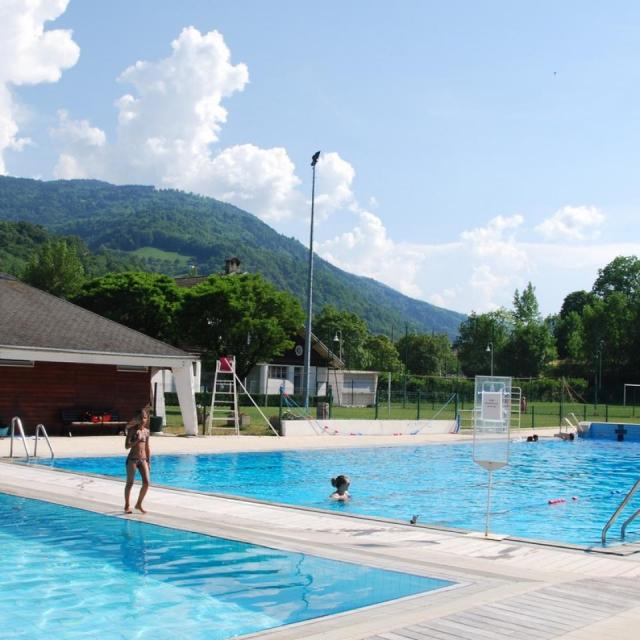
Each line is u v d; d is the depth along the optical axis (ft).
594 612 24.47
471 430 131.34
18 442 81.00
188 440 91.66
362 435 113.80
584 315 328.90
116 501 46.14
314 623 23.35
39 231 515.09
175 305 159.02
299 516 42.42
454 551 34.40
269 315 154.30
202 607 26.37
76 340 91.25
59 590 28.37
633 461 96.43
